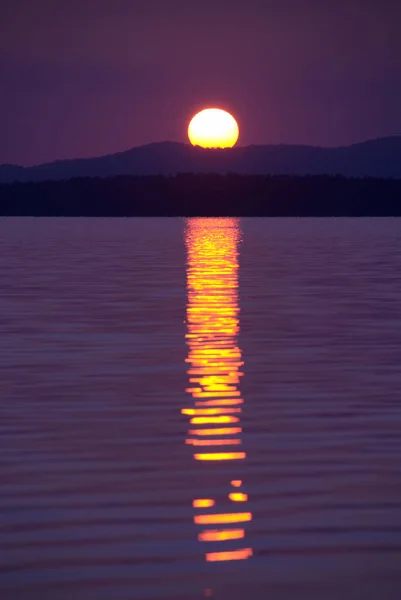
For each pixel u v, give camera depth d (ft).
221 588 60.59
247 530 69.62
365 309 200.95
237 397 114.42
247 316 190.08
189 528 69.97
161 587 60.70
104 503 75.20
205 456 88.53
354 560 64.59
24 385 121.19
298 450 90.63
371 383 122.11
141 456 88.53
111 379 125.29
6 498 76.38
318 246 476.13
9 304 211.82
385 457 88.12
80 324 178.29
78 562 64.18
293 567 63.52
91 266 330.54
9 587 60.64
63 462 86.38
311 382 123.24
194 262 353.51
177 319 185.98
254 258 378.12
